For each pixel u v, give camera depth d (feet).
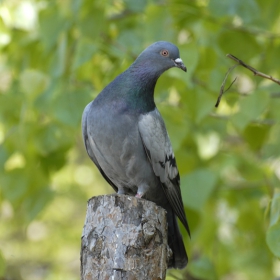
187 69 30.66
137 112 27.81
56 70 34.09
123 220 23.07
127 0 34.09
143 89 28.45
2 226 54.65
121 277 22.54
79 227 56.95
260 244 39.93
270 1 33.81
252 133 37.04
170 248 28.68
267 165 38.17
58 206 57.93
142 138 27.61
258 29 34.76
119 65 35.99
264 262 39.78
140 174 28.58
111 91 28.09
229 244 41.16
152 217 23.18
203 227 38.86
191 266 34.60
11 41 38.58
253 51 34.83
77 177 56.75
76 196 55.21
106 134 27.58
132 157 27.94
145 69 28.81
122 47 34.96
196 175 32.68
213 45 34.78
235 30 34.78
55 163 37.78
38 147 35.60
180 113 34.01
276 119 32.78
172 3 35.65
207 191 32.27
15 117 36.96
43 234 57.98
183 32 37.17
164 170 28.66
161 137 28.19
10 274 56.90
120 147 27.68
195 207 32.19
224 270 40.65
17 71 38.70
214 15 32.89
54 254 57.26
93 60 36.45
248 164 37.65
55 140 35.63
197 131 36.55
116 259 22.65
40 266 58.29
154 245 23.07
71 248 57.36
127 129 27.50
